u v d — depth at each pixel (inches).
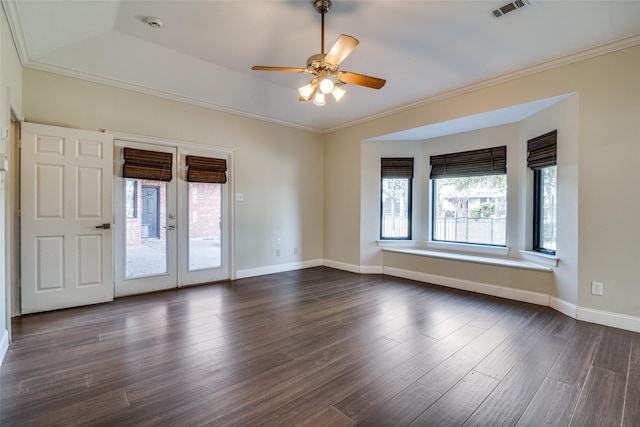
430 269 181.3
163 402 69.5
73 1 93.5
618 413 66.2
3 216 89.2
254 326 114.2
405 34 116.9
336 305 139.0
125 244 148.9
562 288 129.8
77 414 65.2
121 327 111.7
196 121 170.1
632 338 103.3
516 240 164.9
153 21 110.2
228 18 108.5
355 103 184.1
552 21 103.7
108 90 141.6
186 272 168.9
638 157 107.6
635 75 107.9
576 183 121.1
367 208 207.2
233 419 64.1
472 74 141.2
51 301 126.5
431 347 97.5
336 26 112.7
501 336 105.7
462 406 68.7
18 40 103.9
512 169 166.2
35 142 121.8
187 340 101.7
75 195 130.4
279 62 141.8
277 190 207.0
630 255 109.6
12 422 62.5
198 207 173.0
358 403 69.7
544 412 66.7
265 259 201.6
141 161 150.3
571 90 121.1
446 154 194.2
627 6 93.9
